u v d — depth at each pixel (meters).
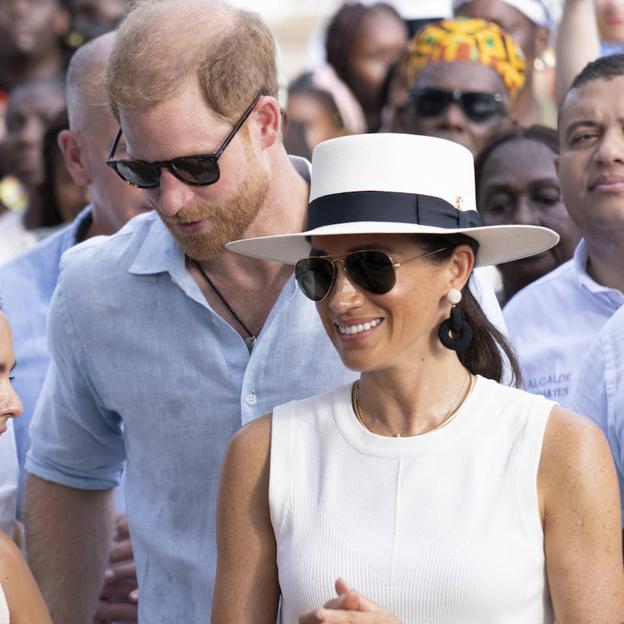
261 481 10.76
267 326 12.85
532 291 15.93
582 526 9.86
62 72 29.47
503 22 21.19
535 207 17.39
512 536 9.91
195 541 13.12
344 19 24.62
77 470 14.50
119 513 15.98
